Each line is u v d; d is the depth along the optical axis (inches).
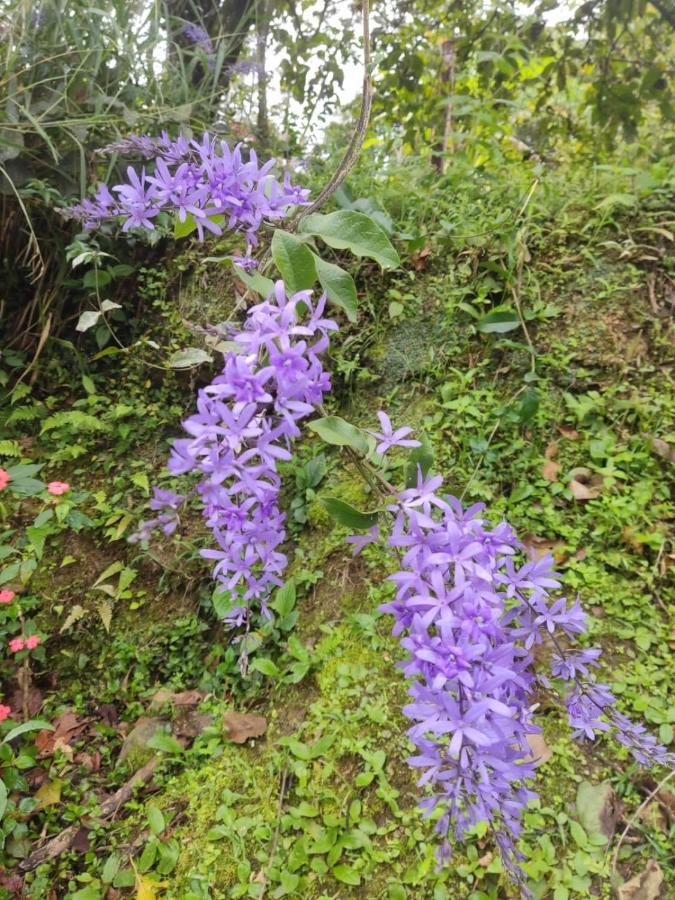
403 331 29.7
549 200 30.8
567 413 26.6
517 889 16.7
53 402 31.6
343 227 15.2
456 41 37.3
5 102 27.5
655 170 30.6
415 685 10.2
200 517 27.9
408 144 39.4
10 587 25.6
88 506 28.4
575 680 14.2
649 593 22.5
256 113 37.4
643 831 17.6
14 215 31.0
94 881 18.9
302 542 26.6
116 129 28.8
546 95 38.0
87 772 22.4
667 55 35.6
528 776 10.6
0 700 23.7
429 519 11.6
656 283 28.0
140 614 26.3
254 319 11.3
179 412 31.0
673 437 25.0
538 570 12.7
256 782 20.2
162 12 33.6
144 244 32.5
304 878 17.7
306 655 22.6
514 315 27.5
